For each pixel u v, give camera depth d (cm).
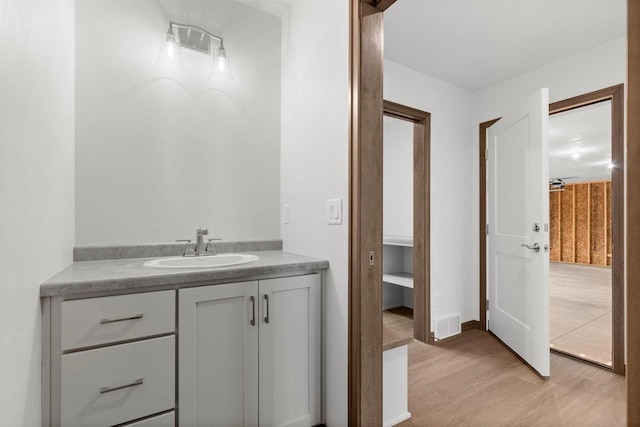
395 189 365
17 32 81
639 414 60
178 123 174
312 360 151
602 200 777
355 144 135
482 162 301
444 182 288
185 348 122
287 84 197
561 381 206
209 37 179
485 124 301
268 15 202
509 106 284
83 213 152
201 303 126
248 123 194
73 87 148
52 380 102
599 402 183
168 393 118
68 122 139
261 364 138
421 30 216
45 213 104
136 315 113
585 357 236
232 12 191
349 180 138
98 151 155
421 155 280
